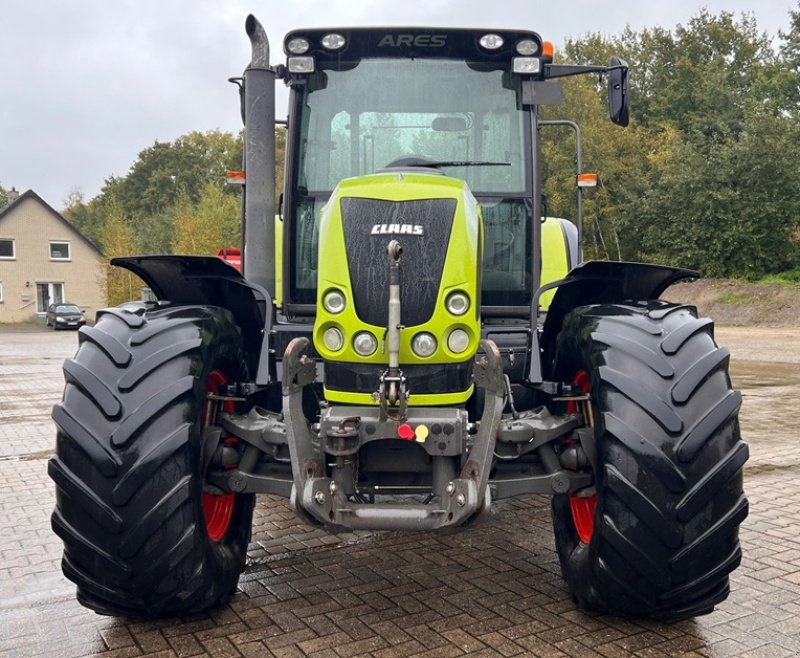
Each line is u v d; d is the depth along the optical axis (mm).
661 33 44906
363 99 4070
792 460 6516
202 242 41406
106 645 3035
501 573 3828
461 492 2770
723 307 25922
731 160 28328
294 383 2887
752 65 43219
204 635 3111
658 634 3090
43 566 4098
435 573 3834
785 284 26156
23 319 45375
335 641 3049
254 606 3412
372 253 2979
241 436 3158
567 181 28609
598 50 45469
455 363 2955
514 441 3076
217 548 3213
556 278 4906
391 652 2947
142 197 68062
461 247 2994
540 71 3986
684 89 41594
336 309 2957
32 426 8789
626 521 2770
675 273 3404
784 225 27922
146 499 2756
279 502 5320
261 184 3840
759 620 3250
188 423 2832
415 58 4066
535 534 4512
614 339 2963
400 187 3121
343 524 2799
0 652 3002
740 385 11758
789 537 4422
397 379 2779
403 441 2979
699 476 2752
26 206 45219
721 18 44656
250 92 3797
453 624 3203
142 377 2848
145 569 2795
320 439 2859
